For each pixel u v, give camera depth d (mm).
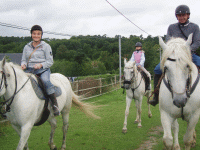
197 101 2750
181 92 2391
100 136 4852
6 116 2951
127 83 5238
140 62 6156
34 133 5277
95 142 4438
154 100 3811
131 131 5211
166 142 2709
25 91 2842
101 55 47625
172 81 2475
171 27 3469
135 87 5410
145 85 5961
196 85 2797
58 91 3508
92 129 5500
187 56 2438
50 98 3279
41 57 3311
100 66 37344
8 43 61750
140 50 6453
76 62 32906
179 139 4418
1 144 4480
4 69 2654
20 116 2748
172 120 2924
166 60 2539
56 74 4160
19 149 2693
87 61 35688
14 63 3072
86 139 4656
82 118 6852
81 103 4332
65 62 32750
